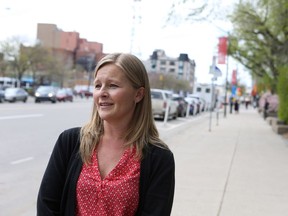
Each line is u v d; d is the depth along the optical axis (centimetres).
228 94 8031
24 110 3020
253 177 971
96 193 239
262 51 3659
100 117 259
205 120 3438
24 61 7350
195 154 1322
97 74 257
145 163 246
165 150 253
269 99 3978
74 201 245
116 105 251
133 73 254
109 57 255
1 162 1068
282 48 2452
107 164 250
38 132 1722
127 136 254
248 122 3294
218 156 1291
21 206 711
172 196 250
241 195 795
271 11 2334
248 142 1736
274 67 3722
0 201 736
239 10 2620
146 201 241
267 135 2108
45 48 7706
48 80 9238
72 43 11694
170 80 10800
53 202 251
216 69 2472
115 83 251
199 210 682
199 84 6800
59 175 253
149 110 263
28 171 983
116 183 240
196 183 885
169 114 3092
